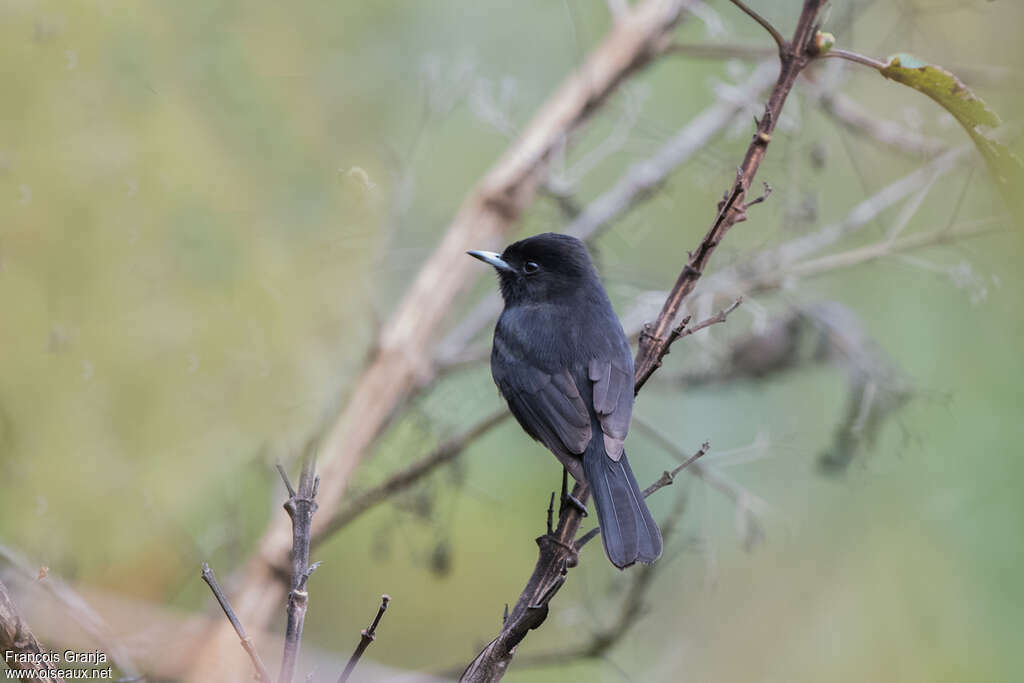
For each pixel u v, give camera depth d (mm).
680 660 11695
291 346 10328
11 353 9562
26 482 9562
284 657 4926
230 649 9375
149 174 10039
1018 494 11297
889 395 10469
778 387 12492
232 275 10195
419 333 10289
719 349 11055
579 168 11281
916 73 6574
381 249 10586
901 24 10438
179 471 10094
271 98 10711
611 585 9930
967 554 11430
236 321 10195
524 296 9359
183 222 10133
